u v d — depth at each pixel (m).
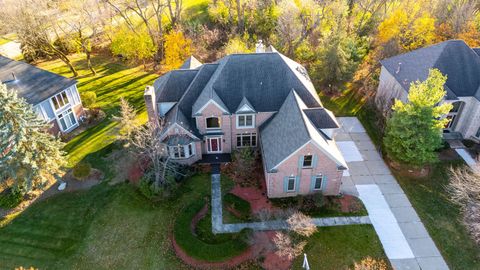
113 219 32.09
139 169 37.12
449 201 33.69
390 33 54.66
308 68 56.41
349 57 50.72
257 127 37.50
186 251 28.59
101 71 58.78
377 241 29.92
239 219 31.73
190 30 62.06
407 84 40.94
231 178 35.84
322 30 60.78
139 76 57.09
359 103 48.69
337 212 32.41
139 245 29.86
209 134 37.09
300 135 30.83
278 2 67.00
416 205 33.34
